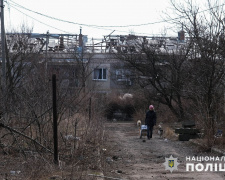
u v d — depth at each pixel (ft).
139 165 49.90
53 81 42.32
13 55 97.40
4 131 49.62
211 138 62.69
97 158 47.55
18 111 50.16
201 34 75.77
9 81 79.66
